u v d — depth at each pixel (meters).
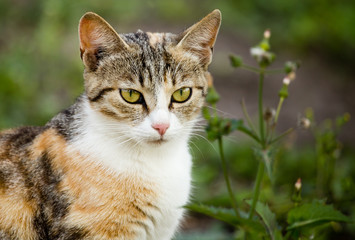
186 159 5.04
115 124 4.64
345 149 8.70
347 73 12.34
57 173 4.54
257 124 8.88
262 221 4.63
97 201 4.47
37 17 11.17
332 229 6.21
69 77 9.61
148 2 13.23
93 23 4.59
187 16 13.20
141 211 4.62
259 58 4.55
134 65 4.62
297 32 13.18
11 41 10.45
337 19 13.56
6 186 4.61
